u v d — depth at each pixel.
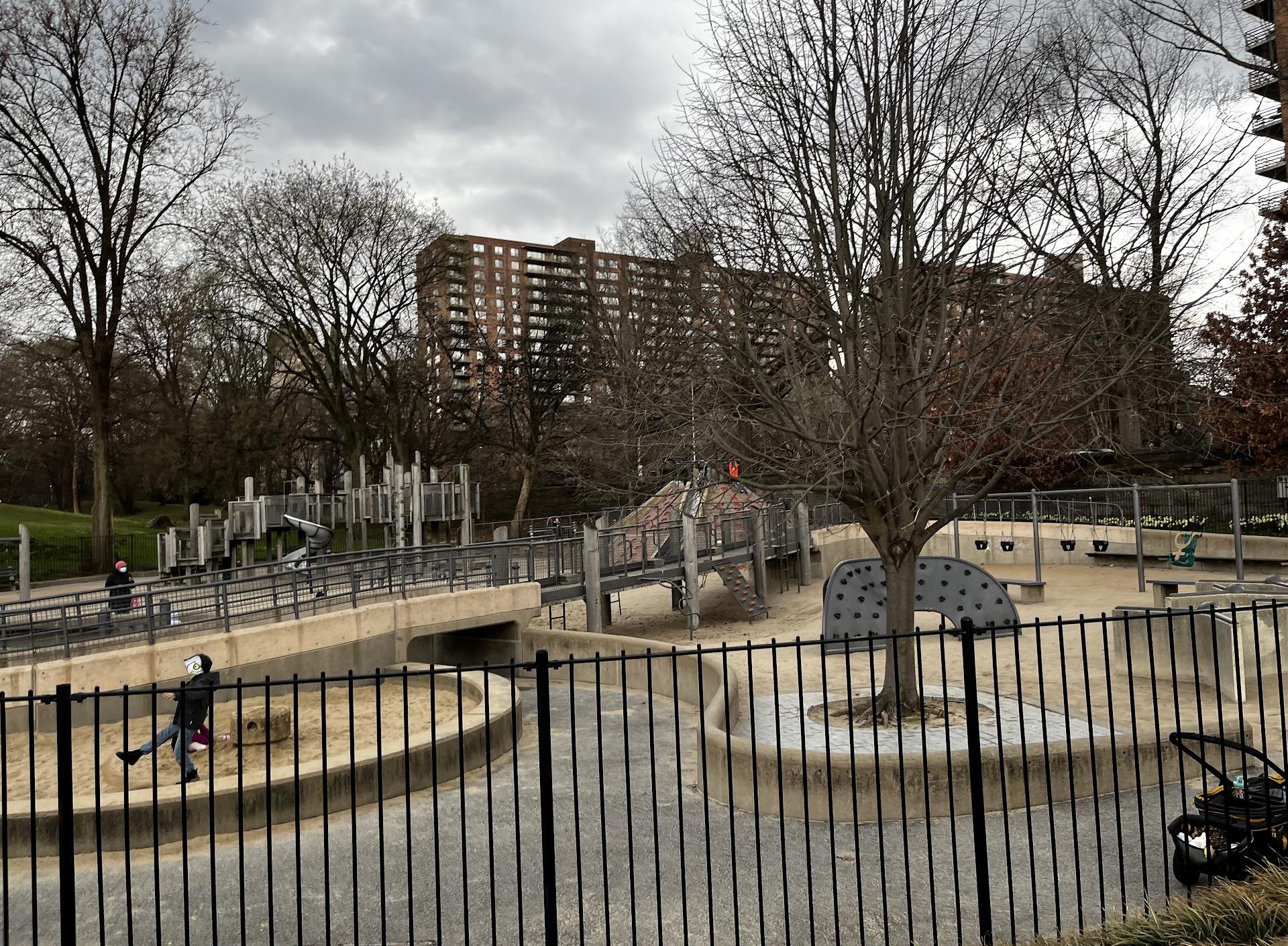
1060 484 30.33
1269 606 5.78
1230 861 5.54
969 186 10.30
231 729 12.23
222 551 26.81
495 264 102.00
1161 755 5.97
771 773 8.20
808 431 10.70
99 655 13.38
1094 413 11.25
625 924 5.98
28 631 16.80
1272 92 28.53
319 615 15.88
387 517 30.33
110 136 32.47
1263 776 5.92
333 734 11.98
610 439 22.69
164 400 46.00
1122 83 15.60
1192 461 27.42
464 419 49.41
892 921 5.86
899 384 9.98
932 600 16.64
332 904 6.54
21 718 12.74
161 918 6.39
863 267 10.38
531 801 9.05
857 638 5.39
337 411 40.97
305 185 37.56
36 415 48.88
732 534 25.80
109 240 33.34
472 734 10.55
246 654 14.58
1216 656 5.92
